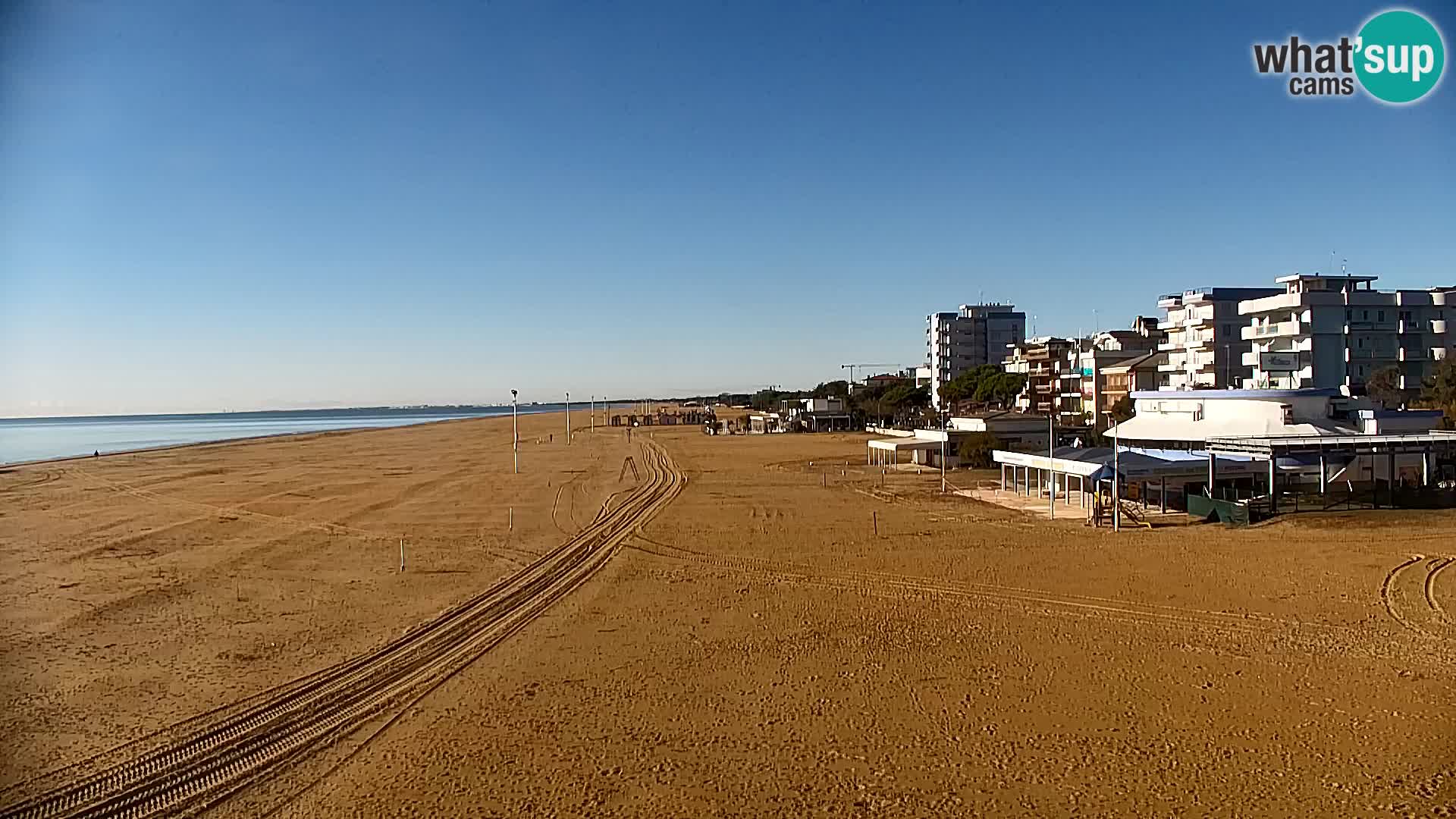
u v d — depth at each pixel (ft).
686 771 46.11
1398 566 89.66
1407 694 55.01
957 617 75.05
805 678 60.13
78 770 46.57
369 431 508.12
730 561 100.12
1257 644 65.62
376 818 41.50
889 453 242.99
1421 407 224.94
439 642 69.31
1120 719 52.19
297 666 63.46
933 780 44.75
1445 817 39.99
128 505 155.33
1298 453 127.44
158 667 63.41
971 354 597.93
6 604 82.12
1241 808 41.39
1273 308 260.42
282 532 123.44
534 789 44.34
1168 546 103.50
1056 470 134.62
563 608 79.61
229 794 44.01
